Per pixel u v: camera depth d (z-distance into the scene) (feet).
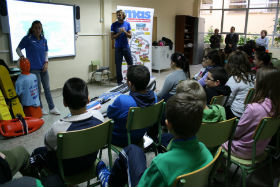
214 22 33.63
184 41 30.27
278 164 7.47
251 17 30.68
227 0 31.73
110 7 20.17
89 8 18.58
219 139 5.27
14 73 11.70
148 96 5.86
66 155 4.42
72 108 4.60
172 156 3.01
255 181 6.62
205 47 34.24
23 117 10.50
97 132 4.62
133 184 3.88
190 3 31.24
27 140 9.48
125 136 6.09
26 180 2.78
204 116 5.04
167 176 2.93
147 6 24.06
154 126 7.41
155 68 24.44
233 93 7.59
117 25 17.49
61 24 16.49
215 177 6.69
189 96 3.13
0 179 3.54
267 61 9.95
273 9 28.89
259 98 5.55
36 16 14.93
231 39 27.78
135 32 20.12
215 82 7.47
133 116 5.58
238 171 7.07
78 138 4.34
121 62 18.20
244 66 7.75
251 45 13.67
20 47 11.13
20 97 10.96
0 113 9.84
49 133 4.54
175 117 3.01
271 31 29.76
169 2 27.14
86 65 19.30
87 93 4.72
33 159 4.99
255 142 5.24
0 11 13.14
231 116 7.68
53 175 4.37
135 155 4.21
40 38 11.56
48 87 12.12
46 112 12.37
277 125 5.45
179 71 9.02
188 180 2.84
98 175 4.93
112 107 5.91
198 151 3.14
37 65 11.51
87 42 18.98
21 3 14.01
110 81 20.53
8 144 9.13
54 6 15.80
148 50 21.29
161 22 26.45
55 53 16.56
